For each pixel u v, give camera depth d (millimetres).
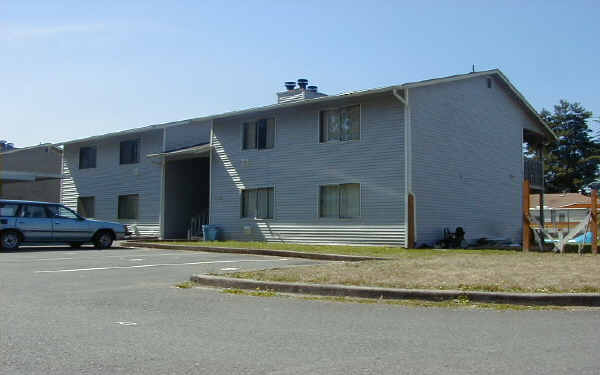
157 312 7188
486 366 4785
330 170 21188
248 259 15305
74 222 19391
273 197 22969
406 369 4699
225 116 24172
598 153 58625
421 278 9281
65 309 7320
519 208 26281
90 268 12445
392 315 7082
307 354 5184
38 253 17234
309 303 7934
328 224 21094
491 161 24156
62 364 4781
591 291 7953
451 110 21656
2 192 32969
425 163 20000
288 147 22547
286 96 27469
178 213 27625
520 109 26812
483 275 9578
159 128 26578
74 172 31500
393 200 19438
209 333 6020
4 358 4953
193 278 9945
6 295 8445
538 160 29891
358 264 11703
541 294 7688
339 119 21203
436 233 20281
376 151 19984
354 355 5152
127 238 25531
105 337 5777
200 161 28891
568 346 5484
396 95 18984
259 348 5395
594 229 15703
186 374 4539
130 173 28562
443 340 5750
